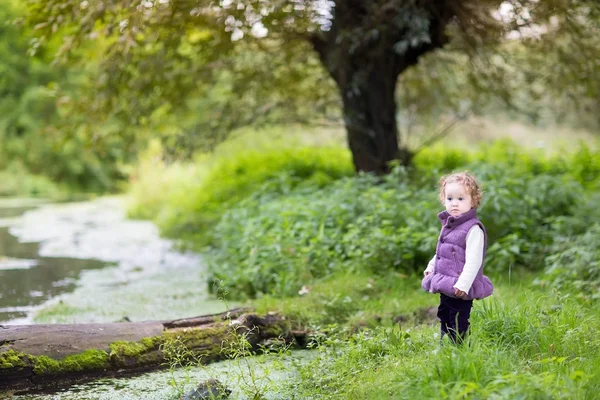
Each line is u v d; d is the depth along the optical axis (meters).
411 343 5.02
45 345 5.00
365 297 6.84
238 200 13.01
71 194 32.53
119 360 5.19
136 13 8.38
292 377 5.05
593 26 9.62
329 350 5.31
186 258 11.75
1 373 4.75
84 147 11.95
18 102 32.78
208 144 11.52
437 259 4.73
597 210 9.35
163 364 5.33
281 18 9.07
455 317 4.65
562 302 5.82
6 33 31.89
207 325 5.73
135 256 12.14
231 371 5.27
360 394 4.32
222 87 12.97
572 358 4.51
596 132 18.80
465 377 3.91
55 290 9.07
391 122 10.30
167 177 19.78
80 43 9.09
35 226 17.48
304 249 7.75
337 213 8.58
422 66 13.20
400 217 8.33
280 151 16.17
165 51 10.62
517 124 19.73
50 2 8.62
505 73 11.98
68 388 4.92
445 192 4.75
